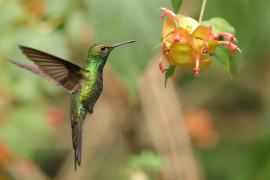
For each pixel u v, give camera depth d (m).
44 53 7.44
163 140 12.91
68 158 15.03
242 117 16.61
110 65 8.66
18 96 12.19
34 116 12.36
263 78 15.73
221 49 7.58
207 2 9.15
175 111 13.01
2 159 12.42
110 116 14.52
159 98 12.91
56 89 12.28
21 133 12.31
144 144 14.23
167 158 12.52
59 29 11.22
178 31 7.41
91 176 14.88
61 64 7.70
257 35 9.28
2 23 11.31
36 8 11.34
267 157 11.41
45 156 15.59
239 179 11.52
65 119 15.29
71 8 11.17
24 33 11.22
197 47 7.42
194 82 16.08
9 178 12.95
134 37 8.62
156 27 8.63
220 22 7.68
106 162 14.87
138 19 8.63
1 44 11.21
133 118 14.25
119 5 8.66
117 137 14.61
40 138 12.45
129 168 11.08
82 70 8.03
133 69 8.64
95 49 8.07
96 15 8.66
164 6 8.59
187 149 12.97
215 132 15.87
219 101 16.50
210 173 15.89
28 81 12.12
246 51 9.23
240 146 16.33
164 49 7.43
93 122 14.77
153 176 12.15
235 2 9.13
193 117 15.21
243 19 9.15
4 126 12.24
